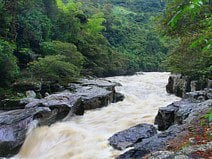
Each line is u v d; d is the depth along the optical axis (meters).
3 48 16.08
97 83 18.41
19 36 21.86
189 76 17.80
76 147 9.06
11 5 20.52
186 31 13.10
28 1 22.72
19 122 9.99
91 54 30.02
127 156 7.05
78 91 15.84
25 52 20.39
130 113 13.16
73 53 22.36
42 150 9.45
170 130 7.86
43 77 17.55
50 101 12.05
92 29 34.44
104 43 35.41
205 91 11.98
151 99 17.95
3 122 9.96
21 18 22.02
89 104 13.82
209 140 6.16
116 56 36.47
